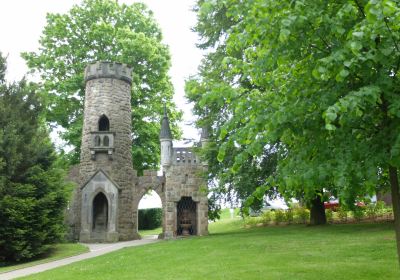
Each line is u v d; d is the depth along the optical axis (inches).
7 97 745.6
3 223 649.0
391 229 673.0
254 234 802.2
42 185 717.3
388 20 193.8
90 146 1089.4
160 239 1016.2
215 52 888.3
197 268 446.6
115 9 1407.5
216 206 1064.8
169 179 1027.9
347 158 217.0
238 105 247.6
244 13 246.1
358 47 178.4
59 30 1333.7
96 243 1001.5
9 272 566.6
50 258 697.6
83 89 1321.4
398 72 231.6
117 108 1123.9
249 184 802.2
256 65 254.4
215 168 899.4
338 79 194.5
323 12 224.2
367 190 232.1
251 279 371.2
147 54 1321.4
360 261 426.0
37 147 732.7
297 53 245.8
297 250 525.3
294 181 229.3
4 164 646.5
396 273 361.7
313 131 241.1
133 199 1131.3
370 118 234.2
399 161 205.8
